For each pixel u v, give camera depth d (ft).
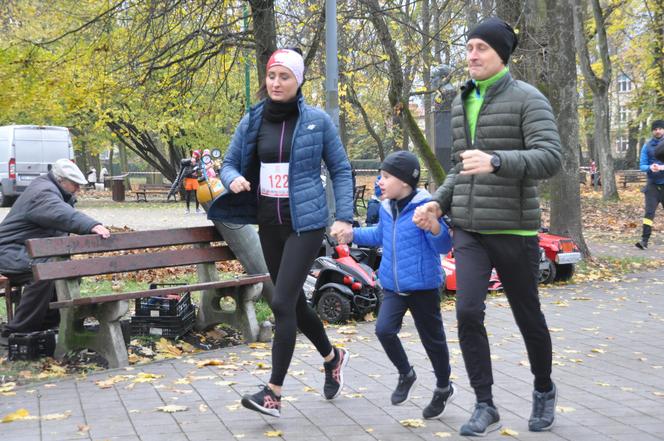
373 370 21.03
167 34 43.29
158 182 191.52
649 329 27.53
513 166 13.74
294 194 16.51
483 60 14.65
